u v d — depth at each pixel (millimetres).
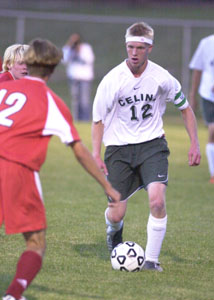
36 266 14758
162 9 123562
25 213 14727
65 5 118875
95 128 20328
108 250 22438
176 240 24422
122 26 93000
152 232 19641
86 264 20281
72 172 41500
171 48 88938
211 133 39594
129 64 20109
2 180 14625
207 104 39344
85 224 26578
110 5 122375
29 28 93812
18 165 14617
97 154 19953
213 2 125812
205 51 38750
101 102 20047
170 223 27734
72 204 30906
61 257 21094
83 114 68875
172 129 64625
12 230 14664
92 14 117188
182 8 124938
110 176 20672
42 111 14922
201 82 39750
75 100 68562
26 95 15164
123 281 18312
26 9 114188
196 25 77062
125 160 20453
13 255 21016
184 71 76375
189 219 28734
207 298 16875
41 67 15375
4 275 18359
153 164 19984
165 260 21344
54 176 39656
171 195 34750
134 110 20203
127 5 123375
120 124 20438
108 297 16562
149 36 19594
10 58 21188
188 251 22719
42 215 14953
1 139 14758
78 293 16828
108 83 19953
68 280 18172
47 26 94375
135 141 20312
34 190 14789
